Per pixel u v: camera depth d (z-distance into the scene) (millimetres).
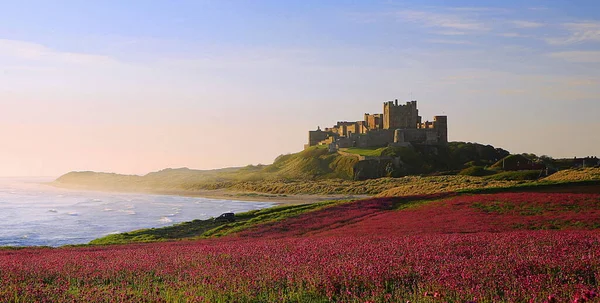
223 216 74000
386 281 17000
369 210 66688
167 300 15750
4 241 73688
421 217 55000
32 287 18078
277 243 34219
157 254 29266
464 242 27969
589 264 18578
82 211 139500
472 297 14109
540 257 20078
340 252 24938
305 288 17453
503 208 56500
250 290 16938
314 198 168625
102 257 29266
